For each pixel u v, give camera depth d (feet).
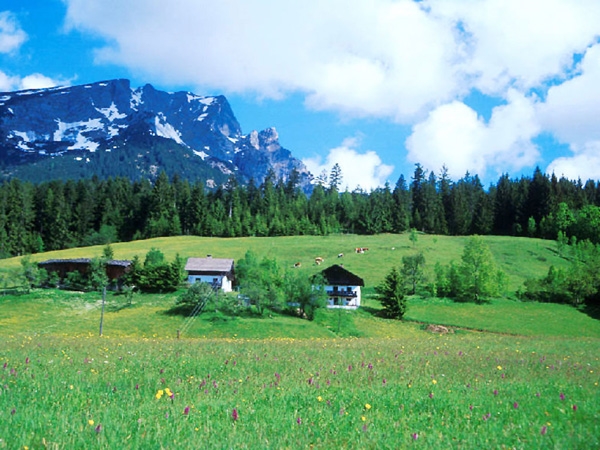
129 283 316.81
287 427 34.06
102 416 34.45
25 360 61.72
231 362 66.03
